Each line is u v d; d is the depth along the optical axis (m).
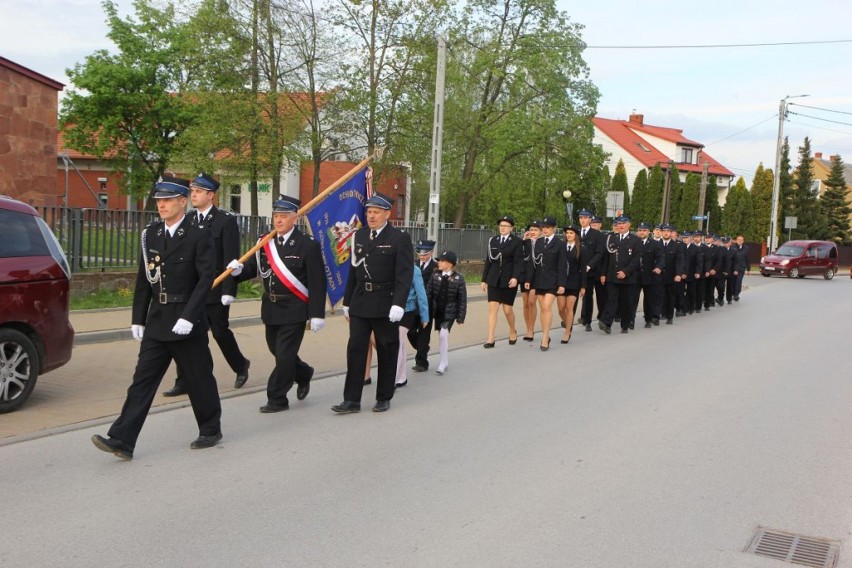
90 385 7.93
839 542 4.53
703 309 19.89
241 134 24.66
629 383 9.20
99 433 6.34
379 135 26.08
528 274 12.03
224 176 26.17
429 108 26.00
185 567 3.94
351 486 5.26
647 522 4.74
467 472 5.63
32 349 6.89
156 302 5.81
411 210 49.69
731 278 21.16
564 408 7.78
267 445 6.19
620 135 61.75
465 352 11.51
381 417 7.26
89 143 34.59
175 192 5.73
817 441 6.73
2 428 6.32
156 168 35.50
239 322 12.73
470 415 7.41
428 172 31.14
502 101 32.06
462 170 33.69
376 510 4.82
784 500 5.21
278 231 7.19
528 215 34.12
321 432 6.64
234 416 7.12
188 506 4.80
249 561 4.03
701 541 4.47
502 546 4.31
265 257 7.25
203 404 6.02
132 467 5.53
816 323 16.48
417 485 5.32
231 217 7.82
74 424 6.50
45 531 4.36
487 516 4.77
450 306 9.60
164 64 34.00
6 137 17.19
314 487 5.22
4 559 3.98
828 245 38.50
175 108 33.69
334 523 4.59
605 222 45.78
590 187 38.75
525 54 29.69
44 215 12.73
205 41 24.45
